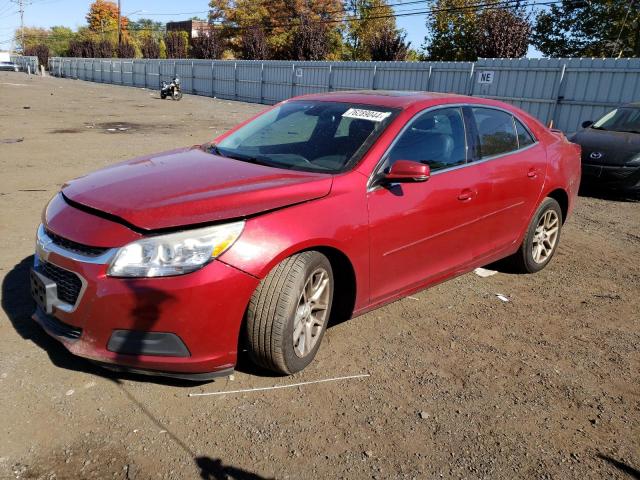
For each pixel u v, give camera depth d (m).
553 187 5.10
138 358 2.85
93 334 2.88
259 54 45.91
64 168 9.35
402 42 33.91
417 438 2.83
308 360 3.36
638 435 2.96
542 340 3.97
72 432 2.73
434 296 4.67
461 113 4.35
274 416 2.93
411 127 3.89
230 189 3.13
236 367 3.39
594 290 5.00
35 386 3.06
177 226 2.82
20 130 14.36
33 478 2.43
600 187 9.07
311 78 30.48
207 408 2.97
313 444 2.74
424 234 3.87
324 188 3.31
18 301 4.04
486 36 29.48
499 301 4.63
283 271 3.03
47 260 3.06
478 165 4.32
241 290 2.89
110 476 2.47
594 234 7.02
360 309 3.62
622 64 16.25
